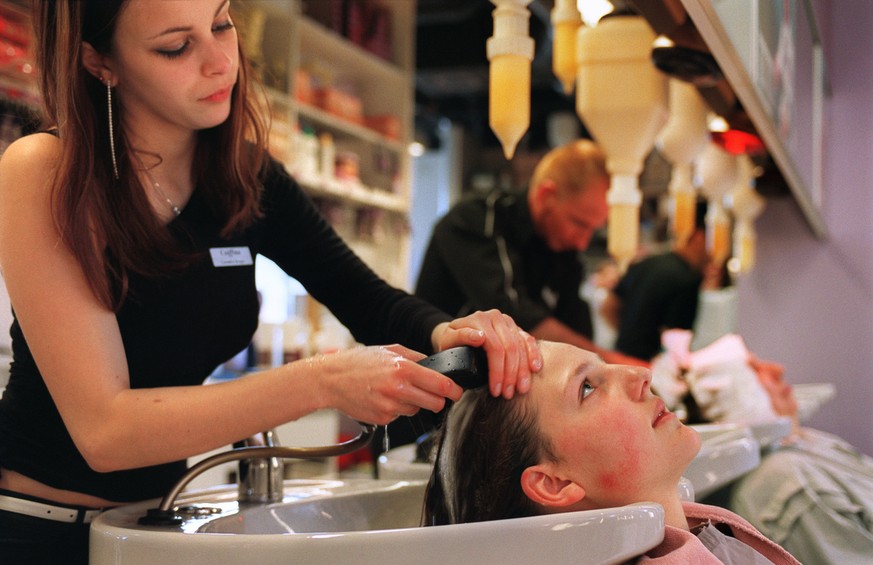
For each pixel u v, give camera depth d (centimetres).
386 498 116
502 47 117
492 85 118
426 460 141
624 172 175
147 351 110
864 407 280
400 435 148
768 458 171
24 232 94
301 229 133
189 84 100
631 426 98
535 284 245
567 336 218
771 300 292
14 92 251
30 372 107
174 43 98
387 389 86
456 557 73
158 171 112
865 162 275
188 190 116
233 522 96
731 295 377
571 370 101
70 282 94
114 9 96
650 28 148
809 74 227
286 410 90
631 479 97
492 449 101
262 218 127
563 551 74
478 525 74
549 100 754
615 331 351
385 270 507
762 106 140
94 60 102
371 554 73
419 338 122
